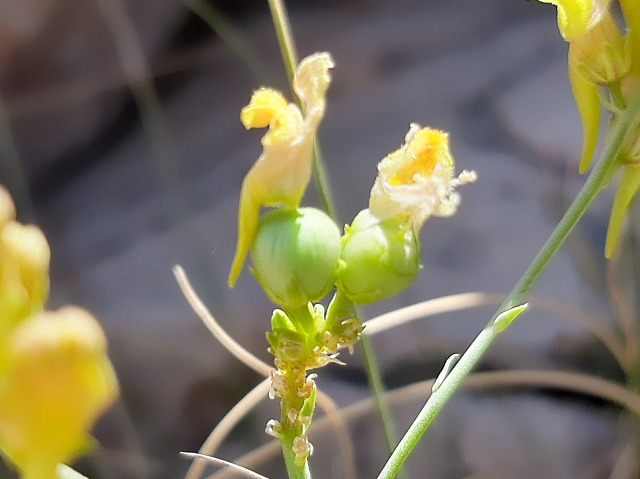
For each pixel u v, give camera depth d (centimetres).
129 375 17
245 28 25
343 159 20
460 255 18
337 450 16
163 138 18
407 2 25
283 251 6
